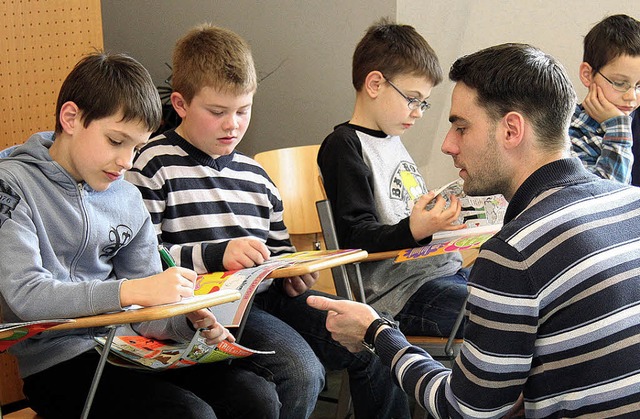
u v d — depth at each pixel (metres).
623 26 2.58
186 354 1.59
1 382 2.52
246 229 2.25
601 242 1.27
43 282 1.53
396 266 2.45
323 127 4.05
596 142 2.66
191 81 2.12
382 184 2.49
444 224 2.13
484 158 1.42
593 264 1.25
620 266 1.27
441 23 3.80
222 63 2.10
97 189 1.71
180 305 1.42
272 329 2.07
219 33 2.16
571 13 3.79
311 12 3.66
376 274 2.44
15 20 2.52
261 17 3.77
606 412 1.24
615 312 1.25
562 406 1.28
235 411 1.83
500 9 3.89
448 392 1.34
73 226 1.71
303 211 2.81
